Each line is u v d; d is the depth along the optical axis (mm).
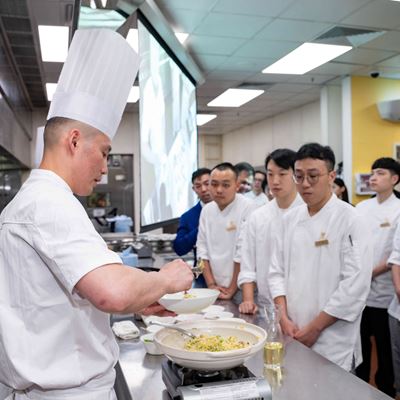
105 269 830
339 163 5992
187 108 4594
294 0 3445
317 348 1715
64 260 834
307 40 4348
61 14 3357
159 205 3406
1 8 3240
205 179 2971
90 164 994
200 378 1049
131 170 7766
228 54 4711
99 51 1015
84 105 973
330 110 6121
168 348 1054
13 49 4148
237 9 3576
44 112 7043
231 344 1146
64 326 915
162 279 925
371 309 2789
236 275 2312
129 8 2367
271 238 2096
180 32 4055
